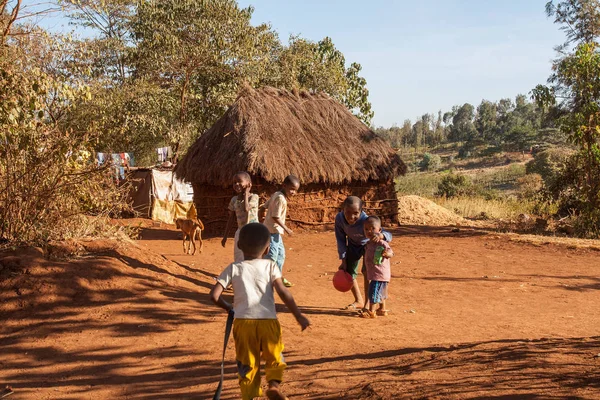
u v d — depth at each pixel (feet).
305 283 30.94
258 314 12.31
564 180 62.54
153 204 63.10
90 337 20.24
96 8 42.88
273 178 48.26
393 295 28.60
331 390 13.89
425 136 453.99
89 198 29.19
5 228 25.70
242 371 12.19
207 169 49.80
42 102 28.45
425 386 12.94
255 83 90.99
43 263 23.94
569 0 76.18
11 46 33.63
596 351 15.52
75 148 27.96
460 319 23.77
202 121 91.20
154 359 18.42
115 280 24.56
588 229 52.80
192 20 84.12
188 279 27.99
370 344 19.72
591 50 55.57
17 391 16.07
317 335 20.94
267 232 13.08
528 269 35.88
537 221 57.67
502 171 221.87
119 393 15.62
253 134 49.08
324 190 53.26
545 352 15.69
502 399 11.35
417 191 143.33
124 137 64.64
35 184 26.14
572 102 73.41
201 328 21.36
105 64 84.89
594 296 28.71
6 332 20.52
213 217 51.65
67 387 16.28
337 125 55.98
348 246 24.98
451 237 49.57
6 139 25.89
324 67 106.73
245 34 86.79
